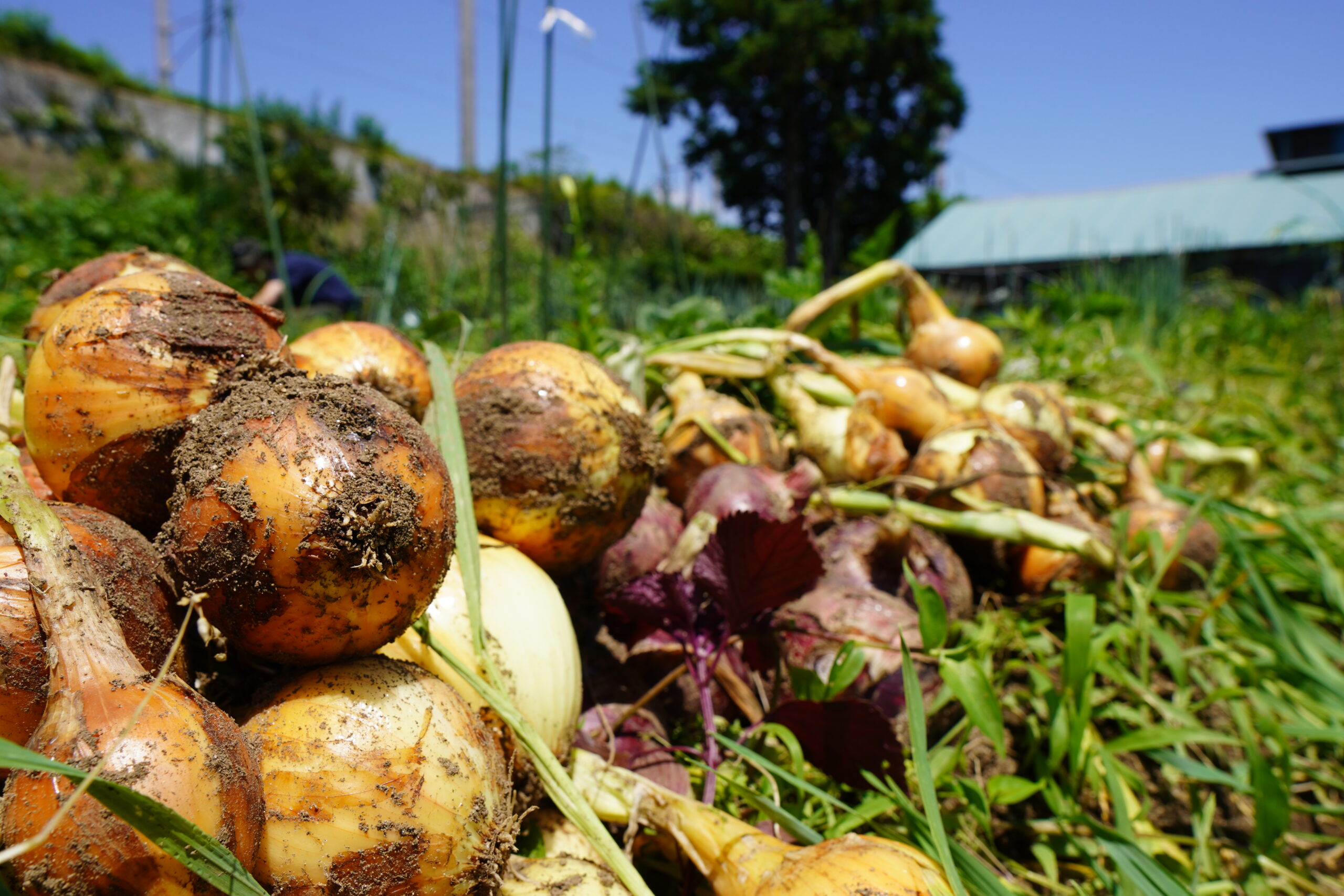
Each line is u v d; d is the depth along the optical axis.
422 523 0.21
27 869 0.16
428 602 0.23
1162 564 0.42
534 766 0.25
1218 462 0.60
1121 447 0.51
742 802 0.31
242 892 0.17
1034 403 0.48
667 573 0.31
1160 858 0.34
